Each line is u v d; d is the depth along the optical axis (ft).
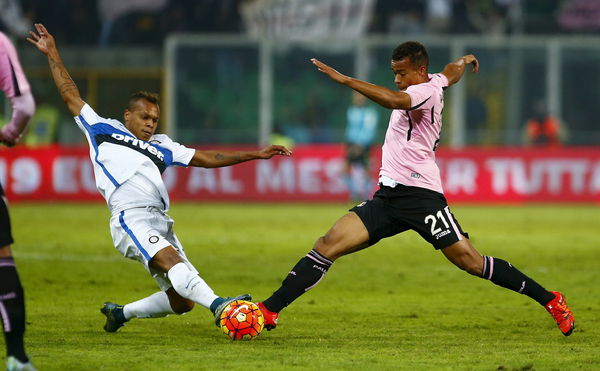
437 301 110.42
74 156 288.92
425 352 76.59
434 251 170.50
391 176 82.33
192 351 75.51
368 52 322.55
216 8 357.61
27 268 136.46
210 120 325.01
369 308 104.22
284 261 151.23
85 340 81.00
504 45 319.68
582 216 253.03
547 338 84.79
